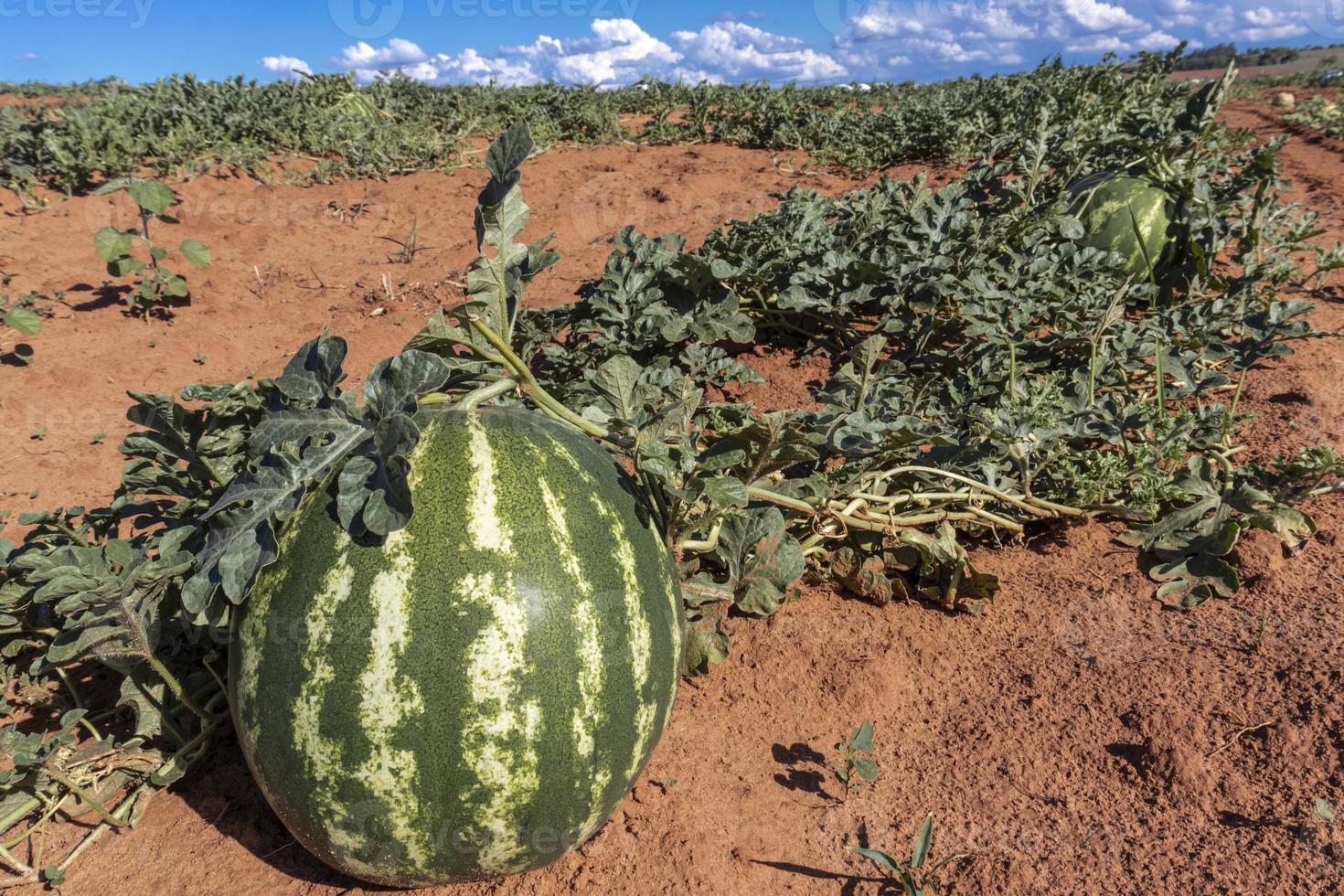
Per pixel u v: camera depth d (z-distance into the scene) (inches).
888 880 22.9
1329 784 24.2
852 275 51.9
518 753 19.7
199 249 64.8
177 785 26.4
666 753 26.8
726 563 30.3
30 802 24.6
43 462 45.6
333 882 23.5
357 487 19.6
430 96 159.3
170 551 22.5
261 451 20.3
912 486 35.7
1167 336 46.9
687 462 25.4
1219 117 158.1
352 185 99.2
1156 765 25.3
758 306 57.5
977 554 36.6
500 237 22.1
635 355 50.8
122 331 61.2
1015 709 28.3
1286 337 47.6
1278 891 21.6
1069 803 24.9
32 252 72.5
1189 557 34.0
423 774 19.5
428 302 67.9
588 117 131.9
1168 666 29.3
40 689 29.2
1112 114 101.4
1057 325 50.3
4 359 56.2
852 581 33.6
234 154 97.4
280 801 20.8
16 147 87.3
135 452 24.5
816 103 172.7
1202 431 40.0
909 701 29.1
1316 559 33.9
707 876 23.0
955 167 107.7
